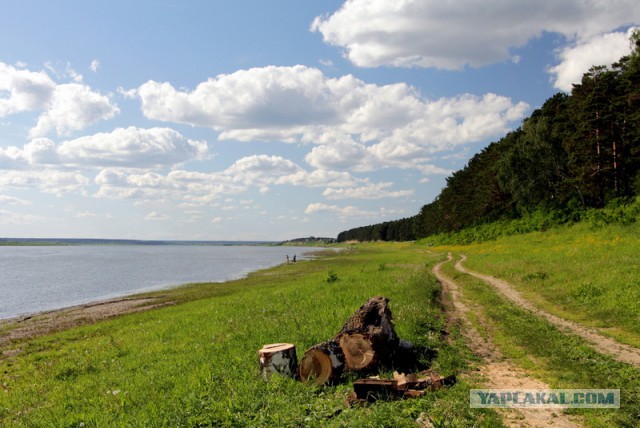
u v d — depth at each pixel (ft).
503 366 30.40
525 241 155.94
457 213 296.30
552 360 30.96
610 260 70.54
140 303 102.94
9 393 34.27
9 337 70.74
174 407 23.80
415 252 248.11
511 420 21.27
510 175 208.95
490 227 228.84
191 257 413.59
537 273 71.26
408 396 23.47
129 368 35.94
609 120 150.30
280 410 21.98
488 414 21.42
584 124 154.71
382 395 23.38
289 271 182.60
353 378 26.86
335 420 20.47
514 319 45.32
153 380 30.32
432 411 21.39
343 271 121.80
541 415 21.81
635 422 20.53
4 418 27.73
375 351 28.12
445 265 122.93
